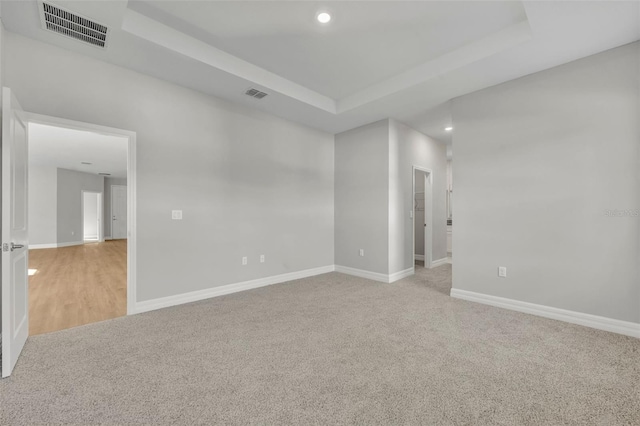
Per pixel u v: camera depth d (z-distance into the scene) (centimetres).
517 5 233
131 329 266
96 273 504
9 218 189
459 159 363
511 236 321
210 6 238
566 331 262
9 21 228
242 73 322
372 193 476
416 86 338
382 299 361
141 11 246
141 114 312
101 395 171
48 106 258
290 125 465
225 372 196
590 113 273
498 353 222
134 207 306
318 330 266
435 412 157
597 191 270
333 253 536
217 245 375
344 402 165
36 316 300
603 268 266
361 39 281
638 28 232
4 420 149
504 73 306
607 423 148
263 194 427
